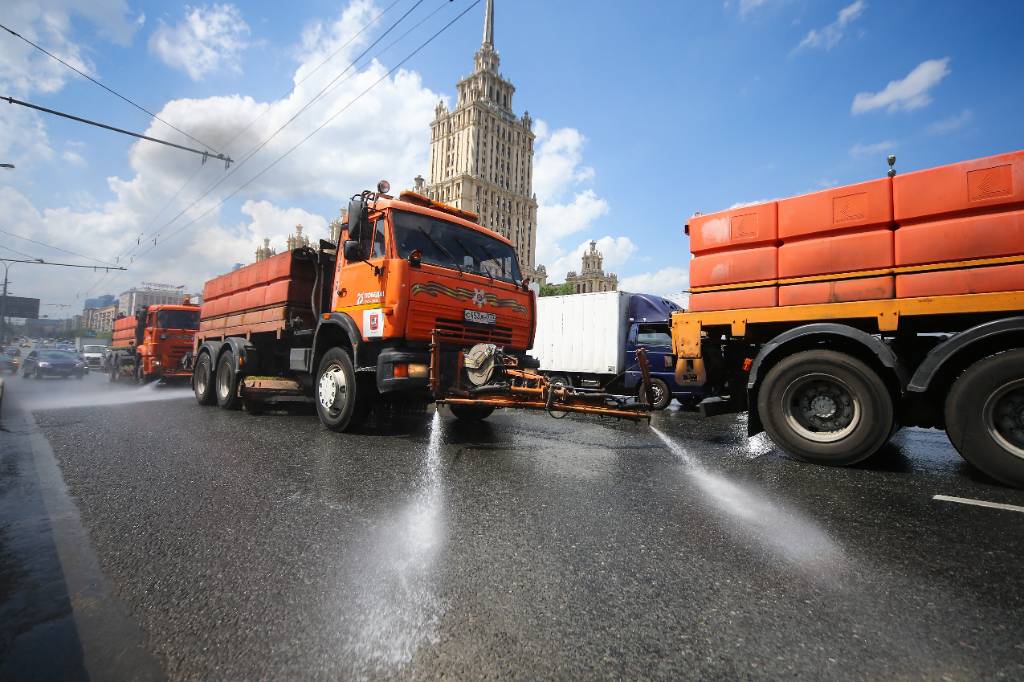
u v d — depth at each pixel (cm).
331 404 649
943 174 424
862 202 460
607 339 1255
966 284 409
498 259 708
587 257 13050
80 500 342
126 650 174
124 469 432
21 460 465
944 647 175
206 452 505
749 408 512
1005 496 360
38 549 260
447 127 10156
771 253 511
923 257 429
